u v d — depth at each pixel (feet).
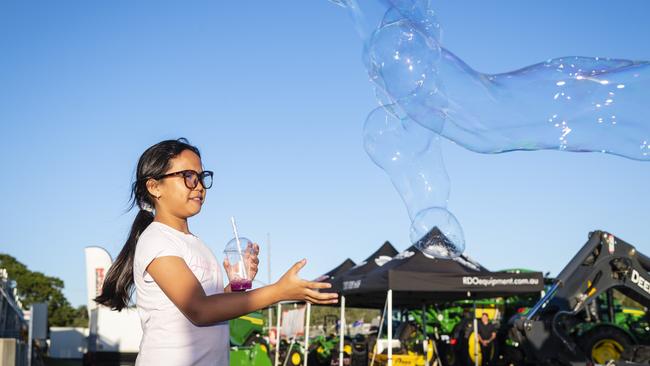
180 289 7.02
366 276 33.91
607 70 13.91
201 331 7.28
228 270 8.75
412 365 35.60
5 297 57.16
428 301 40.63
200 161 8.02
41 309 41.75
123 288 8.22
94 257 65.21
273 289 6.75
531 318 26.55
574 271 26.55
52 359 129.18
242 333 40.93
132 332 63.57
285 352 52.06
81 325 204.13
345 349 43.88
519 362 39.50
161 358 7.11
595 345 31.96
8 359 23.67
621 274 26.48
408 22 14.55
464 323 41.27
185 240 7.63
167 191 7.73
